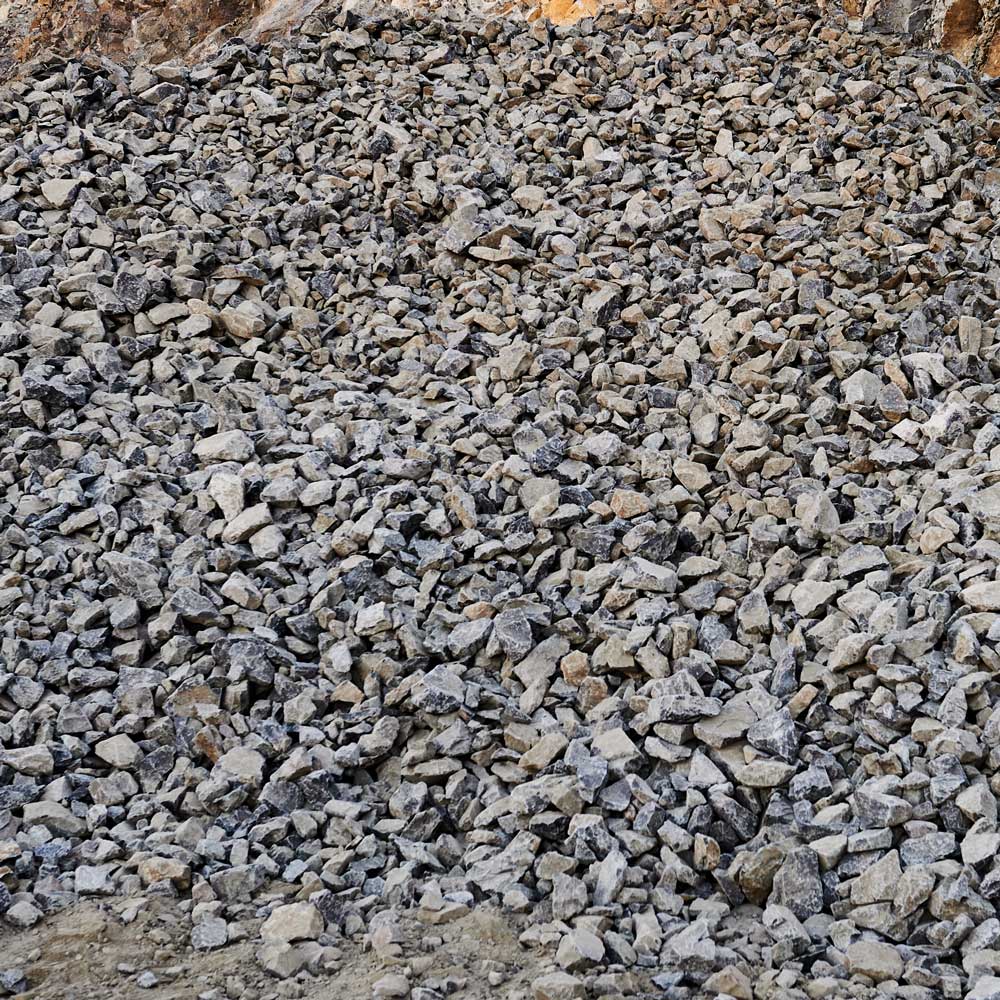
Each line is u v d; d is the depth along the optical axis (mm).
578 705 4039
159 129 7590
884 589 4211
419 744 3928
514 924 3246
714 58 8328
